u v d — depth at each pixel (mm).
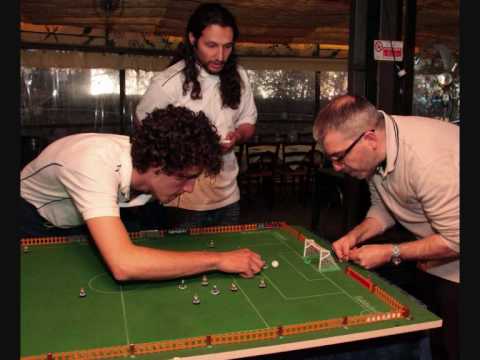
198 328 1306
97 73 6961
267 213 6199
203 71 2312
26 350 1182
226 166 2408
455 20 4844
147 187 1575
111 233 1423
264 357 1365
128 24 6020
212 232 2244
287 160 7277
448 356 2004
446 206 1637
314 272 1760
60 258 1865
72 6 5078
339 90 8359
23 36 6109
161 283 1623
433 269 2039
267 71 8055
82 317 1367
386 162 1753
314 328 1305
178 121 1441
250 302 1482
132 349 1171
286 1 4875
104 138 1647
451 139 1699
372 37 3385
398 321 1369
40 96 6781
